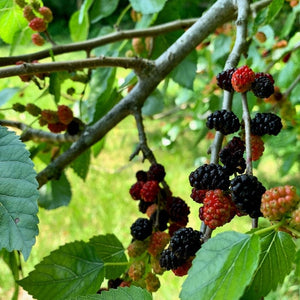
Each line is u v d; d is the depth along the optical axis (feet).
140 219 0.85
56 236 3.52
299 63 1.74
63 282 0.78
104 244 0.88
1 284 2.74
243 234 0.56
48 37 1.19
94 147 1.53
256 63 1.76
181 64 1.56
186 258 0.67
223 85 0.80
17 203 0.59
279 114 1.50
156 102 1.73
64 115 1.12
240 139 0.74
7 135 0.63
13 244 0.57
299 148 2.33
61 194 1.34
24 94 1.62
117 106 1.16
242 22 0.99
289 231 0.60
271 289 0.59
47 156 1.40
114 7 1.68
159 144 2.68
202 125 2.26
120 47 1.65
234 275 0.52
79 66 0.98
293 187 0.57
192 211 3.57
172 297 2.50
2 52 5.15
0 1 1.15
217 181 0.65
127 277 0.86
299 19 1.86
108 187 4.15
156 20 1.60
